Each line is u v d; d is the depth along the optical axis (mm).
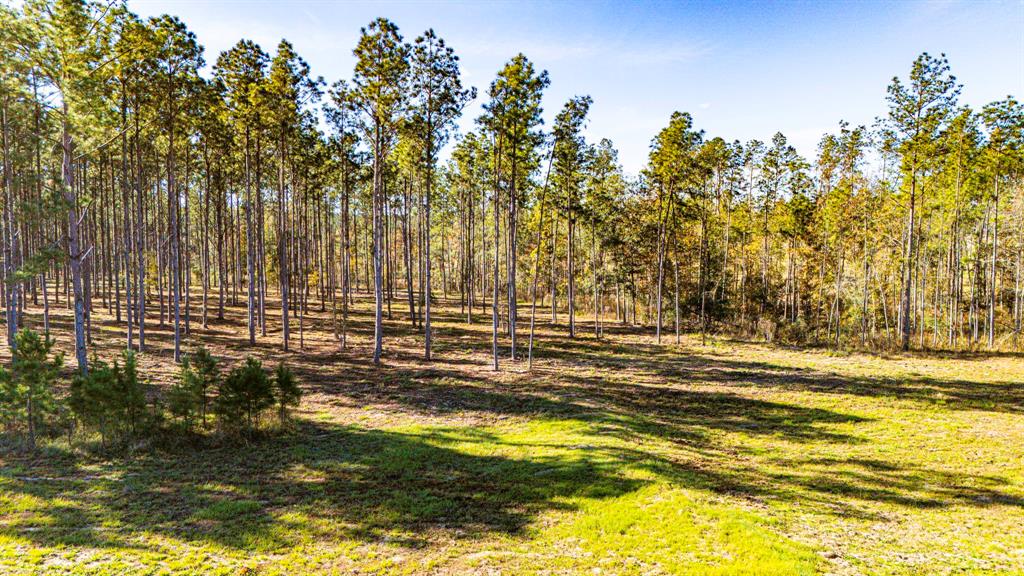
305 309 44156
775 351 33281
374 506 10305
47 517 9266
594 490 10992
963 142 31391
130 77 22844
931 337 37906
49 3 16484
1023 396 20047
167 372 21609
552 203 37188
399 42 24438
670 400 20859
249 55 26500
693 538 8703
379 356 26719
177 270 23875
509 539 8867
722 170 43469
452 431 16109
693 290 45938
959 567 7914
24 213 17000
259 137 28609
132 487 10914
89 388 13102
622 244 41094
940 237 37531
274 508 10109
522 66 24469
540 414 18406
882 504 10828
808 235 43812
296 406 16344
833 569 7664
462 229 56469
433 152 27844
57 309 35969
